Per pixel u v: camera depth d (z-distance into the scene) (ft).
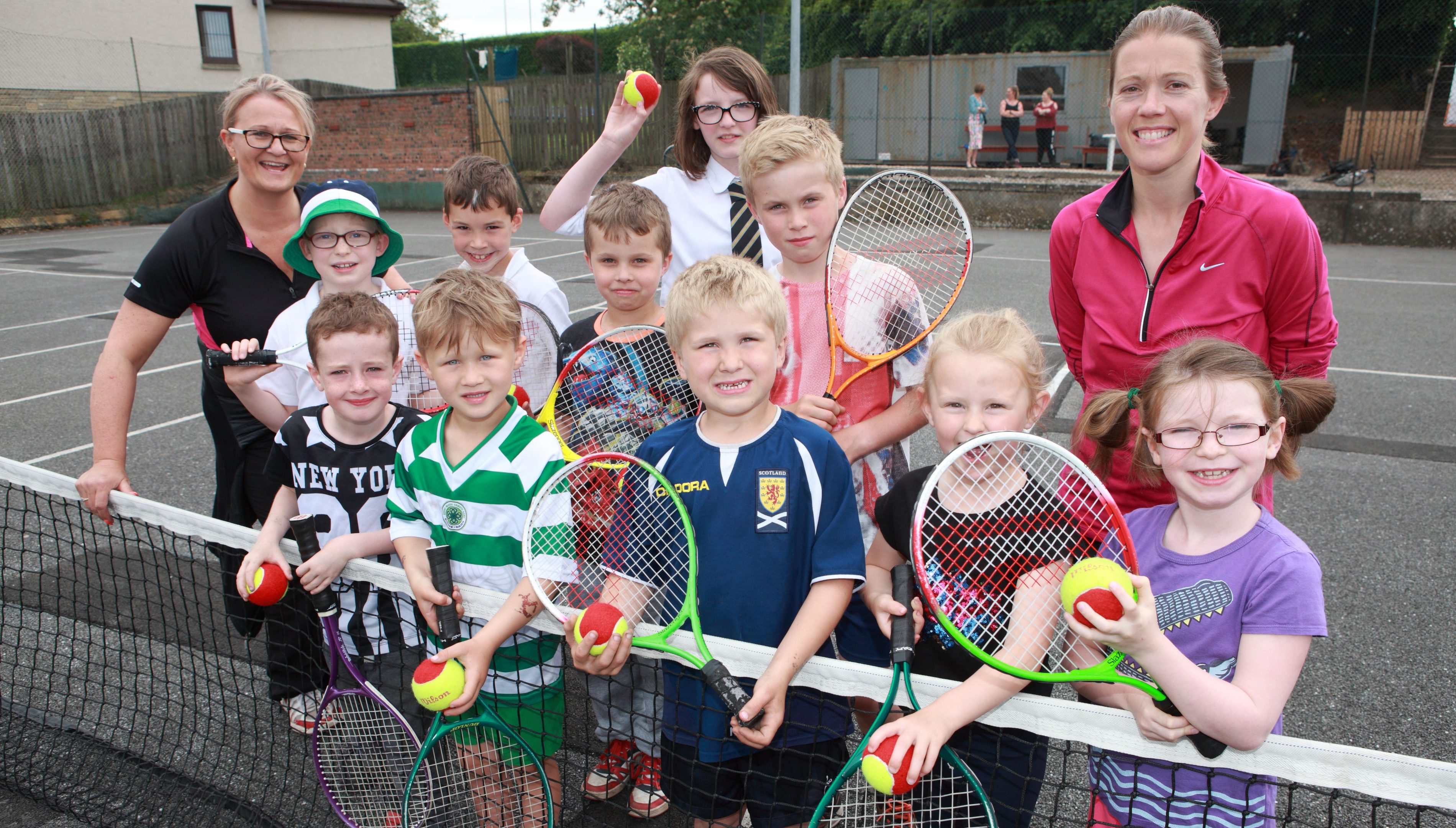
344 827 8.50
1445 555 14.10
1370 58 49.73
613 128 10.97
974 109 62.59
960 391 6.72
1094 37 68.28
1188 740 5.59
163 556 14.51
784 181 8.12
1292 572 5.96
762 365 6.76
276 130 9.55
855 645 8.32
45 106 73.77
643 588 7.23
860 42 74.49
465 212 10.98
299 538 7.68
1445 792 5.14
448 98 71.87
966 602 6.60
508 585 7.98
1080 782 9.09
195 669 9.95
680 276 7.07
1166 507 6.94
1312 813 8.70
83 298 39.50
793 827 7.33
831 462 6.93
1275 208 7.54
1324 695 10.61
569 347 9.83
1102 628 4.93
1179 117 7.40
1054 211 55.72
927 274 9.39
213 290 10.14
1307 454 18.71
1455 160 58.95
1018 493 6.48
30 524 15.69
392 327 8.52
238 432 10.18
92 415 9.73
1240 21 61.52
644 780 8.87
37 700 10.66
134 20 80.59
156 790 9.05
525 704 8.09
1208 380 6.09
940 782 6.69
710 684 6.11
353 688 7.82
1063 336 9.27
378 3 96.78
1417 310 32.12
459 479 7.81
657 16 78.23
